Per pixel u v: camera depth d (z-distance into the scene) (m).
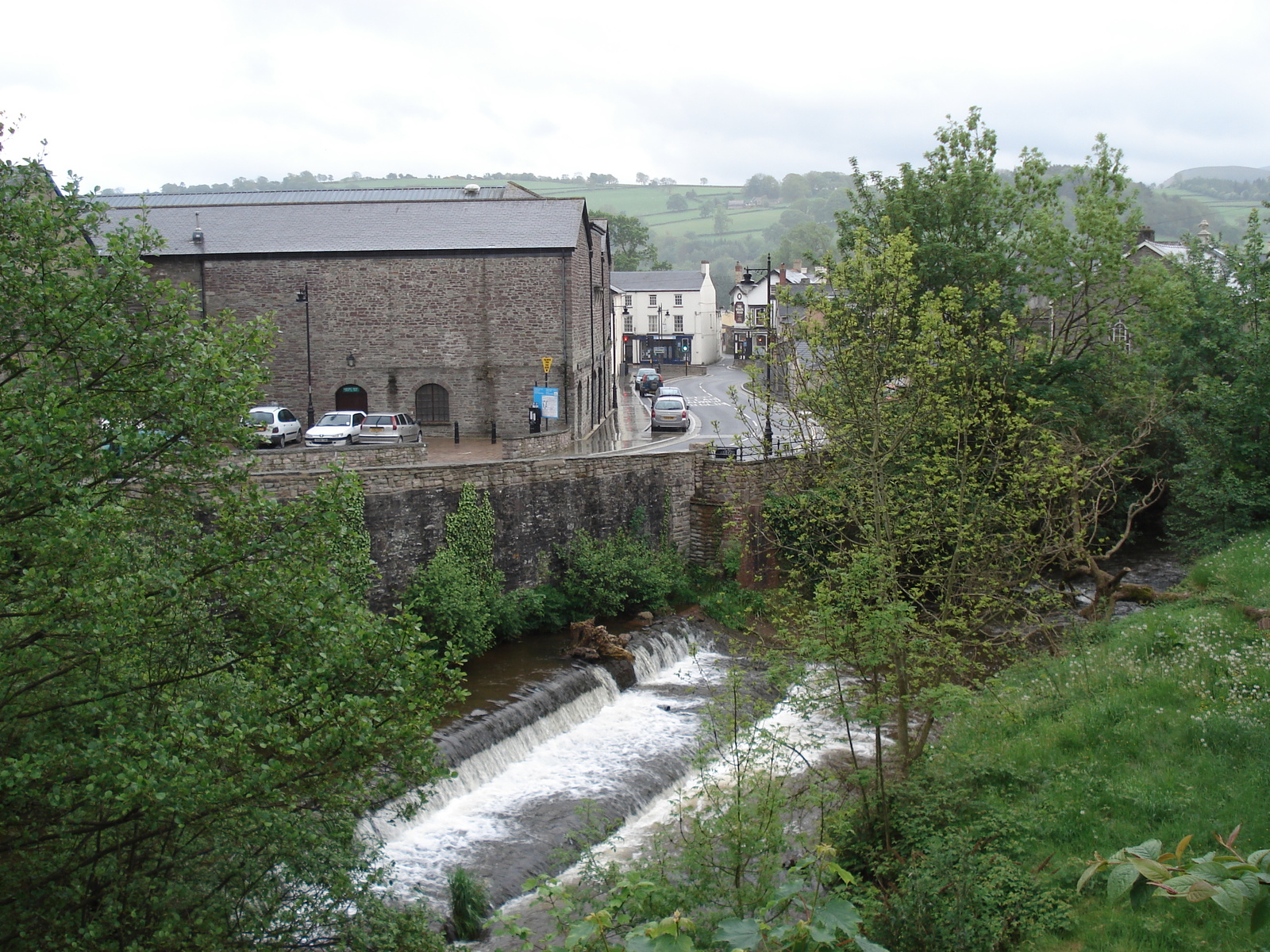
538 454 38.44
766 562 35.72
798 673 15.20
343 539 13.21
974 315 27.23
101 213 12.19
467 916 15.96
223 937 10.78
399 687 11.57
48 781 10.52
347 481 12.77
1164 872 4.44
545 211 47.16
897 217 35.22
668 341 110.44
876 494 20.25
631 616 32.00
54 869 10.42
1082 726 16.64
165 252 44.12
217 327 12.84
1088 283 33.09
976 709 18.22
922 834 14.25
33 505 10.59
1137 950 11.02
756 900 11.89
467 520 29.03
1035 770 15.72
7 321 11.06
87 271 11.81
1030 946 11.56
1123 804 14.20
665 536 35.41
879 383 22.16
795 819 16.75
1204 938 10.95
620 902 8.45
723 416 58.56
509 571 30.34
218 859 11.43
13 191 11.28
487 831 19.31
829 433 23.56
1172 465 35.28
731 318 129.38
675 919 5.91
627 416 61.53
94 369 11.44
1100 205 33.38
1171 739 15.51
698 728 24.53
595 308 53.94
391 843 18.69
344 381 45.88
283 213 47.53
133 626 10.55
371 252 44.91
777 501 35.28
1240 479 28.98
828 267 27.05
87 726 11.09
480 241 45.12
